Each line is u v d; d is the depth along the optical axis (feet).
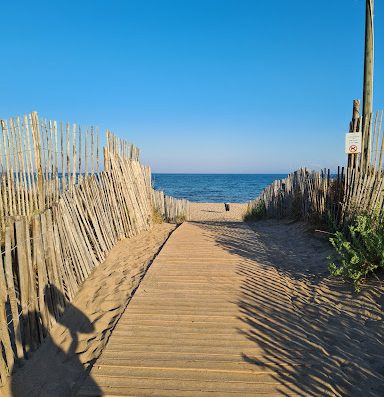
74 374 10.57
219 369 10.24
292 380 9.71
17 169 19.11
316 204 28.91
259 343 11.64
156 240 27.22
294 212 35.78
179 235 29.07
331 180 26.20
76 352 11.76
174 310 14.15
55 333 12.98
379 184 19.39
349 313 13.65
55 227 14.74
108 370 10.27
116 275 18.71
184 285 16.92
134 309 14.24
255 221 42.93
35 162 18.76
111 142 26.32
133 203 28.86
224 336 12.10
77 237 17.89
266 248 24.84
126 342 11.76
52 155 19.63
